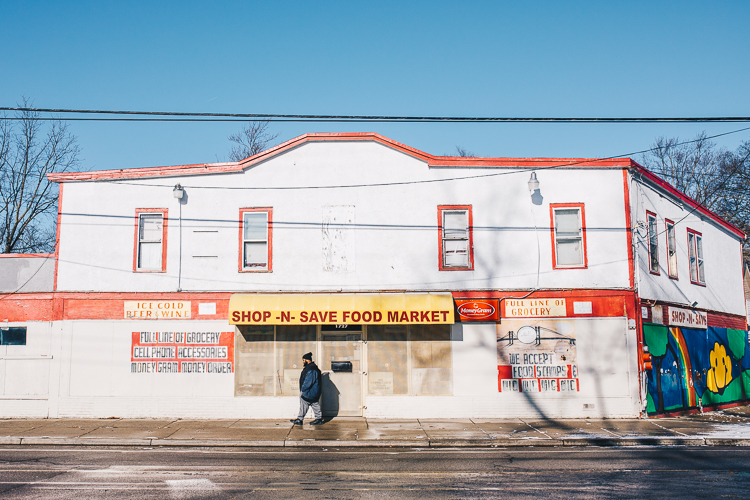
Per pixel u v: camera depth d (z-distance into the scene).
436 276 17.88
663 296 19.59
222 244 18.16
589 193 18.19
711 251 24.59
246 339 17.66
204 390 17.48
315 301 17.05
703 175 41.19
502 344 17.58
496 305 17.69
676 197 21.58
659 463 11.62
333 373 17.59
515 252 17.95
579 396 17.39
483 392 17.41
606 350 17.53
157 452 12.98
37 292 18.03
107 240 18.20
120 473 10.65
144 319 17.78
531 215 18.11
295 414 17.34
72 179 18.41
